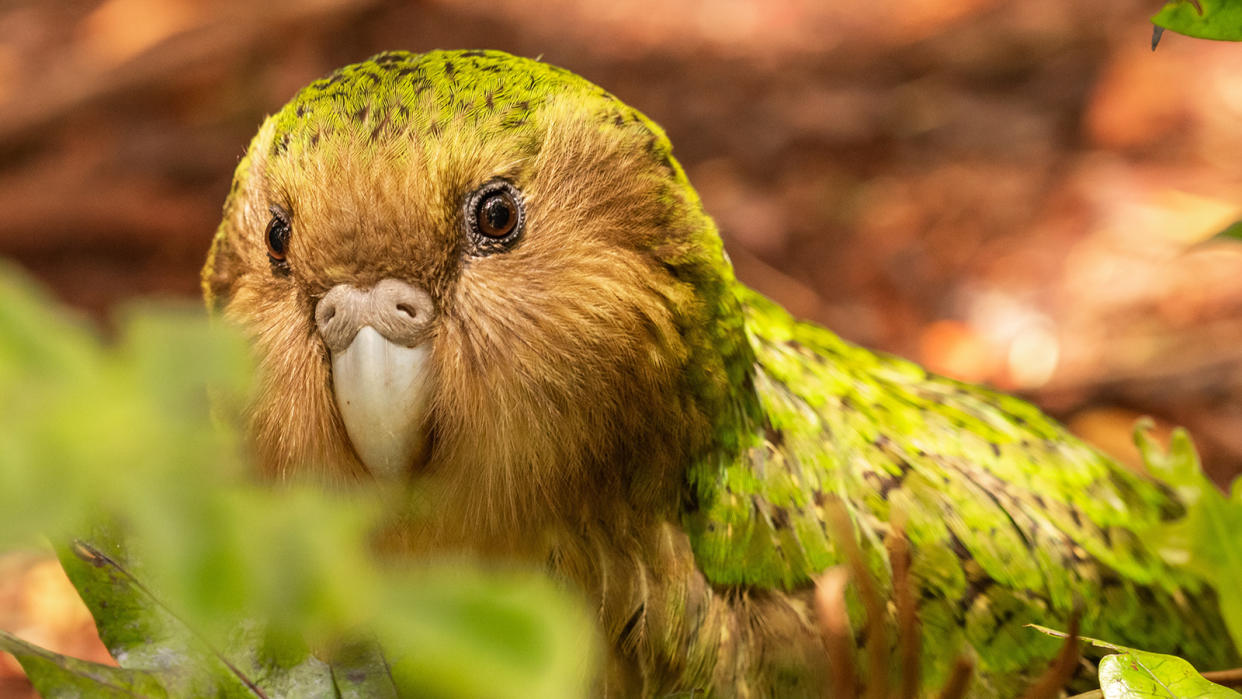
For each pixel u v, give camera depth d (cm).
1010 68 391
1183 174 320
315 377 149
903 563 144
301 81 409
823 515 152
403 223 147
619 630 151
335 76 150
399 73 149
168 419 55
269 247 149
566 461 149
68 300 304
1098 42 390
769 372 154
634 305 148
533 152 148
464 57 150
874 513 153
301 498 64
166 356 55
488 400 148
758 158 364
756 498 151
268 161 149
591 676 148
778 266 310
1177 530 150
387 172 147
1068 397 248
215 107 394
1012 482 157
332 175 147
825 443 154
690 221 150
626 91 421
